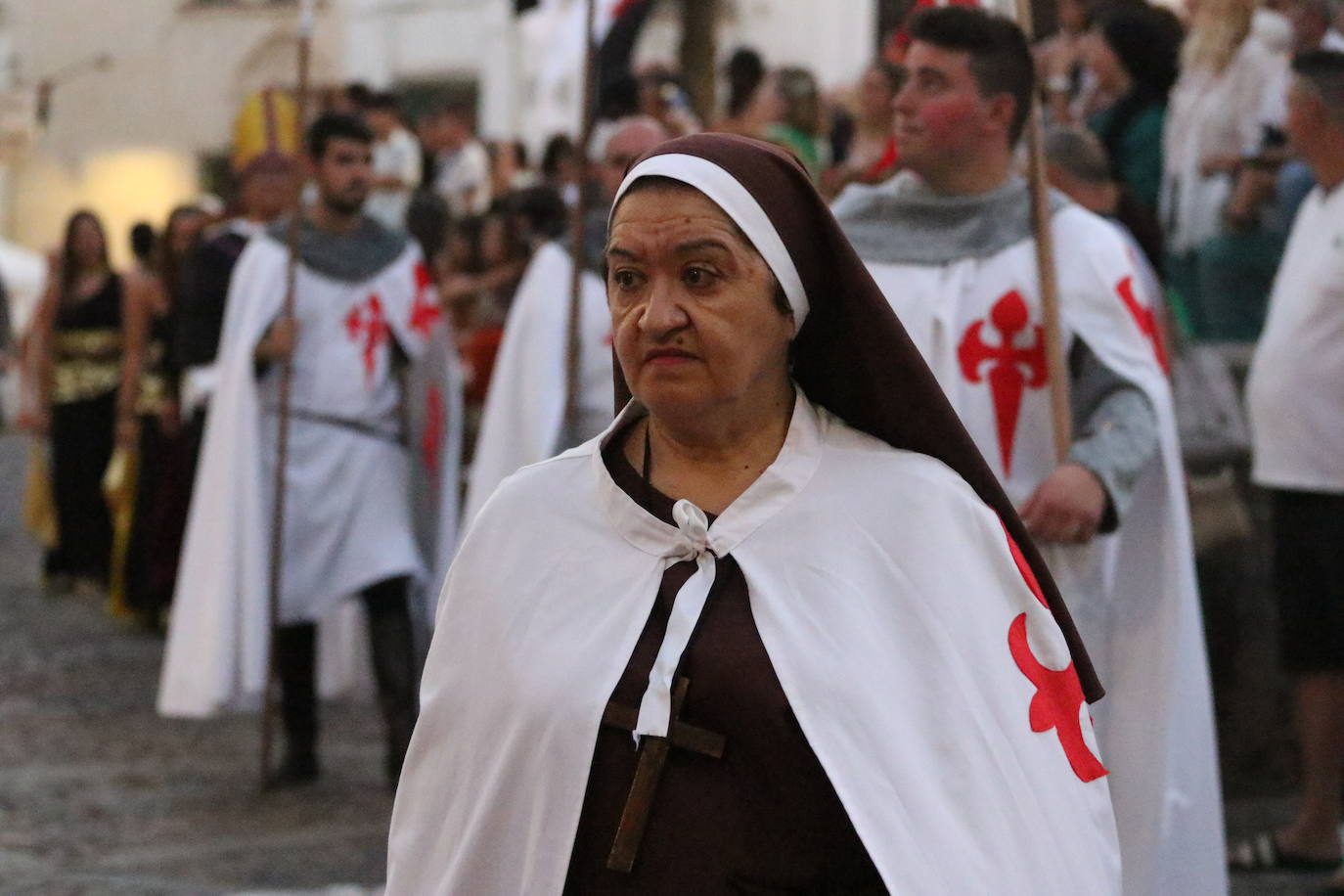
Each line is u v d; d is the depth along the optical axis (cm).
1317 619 1338
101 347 2667
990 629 611
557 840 601
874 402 632
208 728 1898
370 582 1639
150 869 1362
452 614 639
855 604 602
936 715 595
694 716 598
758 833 594
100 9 6669
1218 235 1811
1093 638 995
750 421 632
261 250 1666
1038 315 973
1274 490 1355
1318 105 1323
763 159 608
